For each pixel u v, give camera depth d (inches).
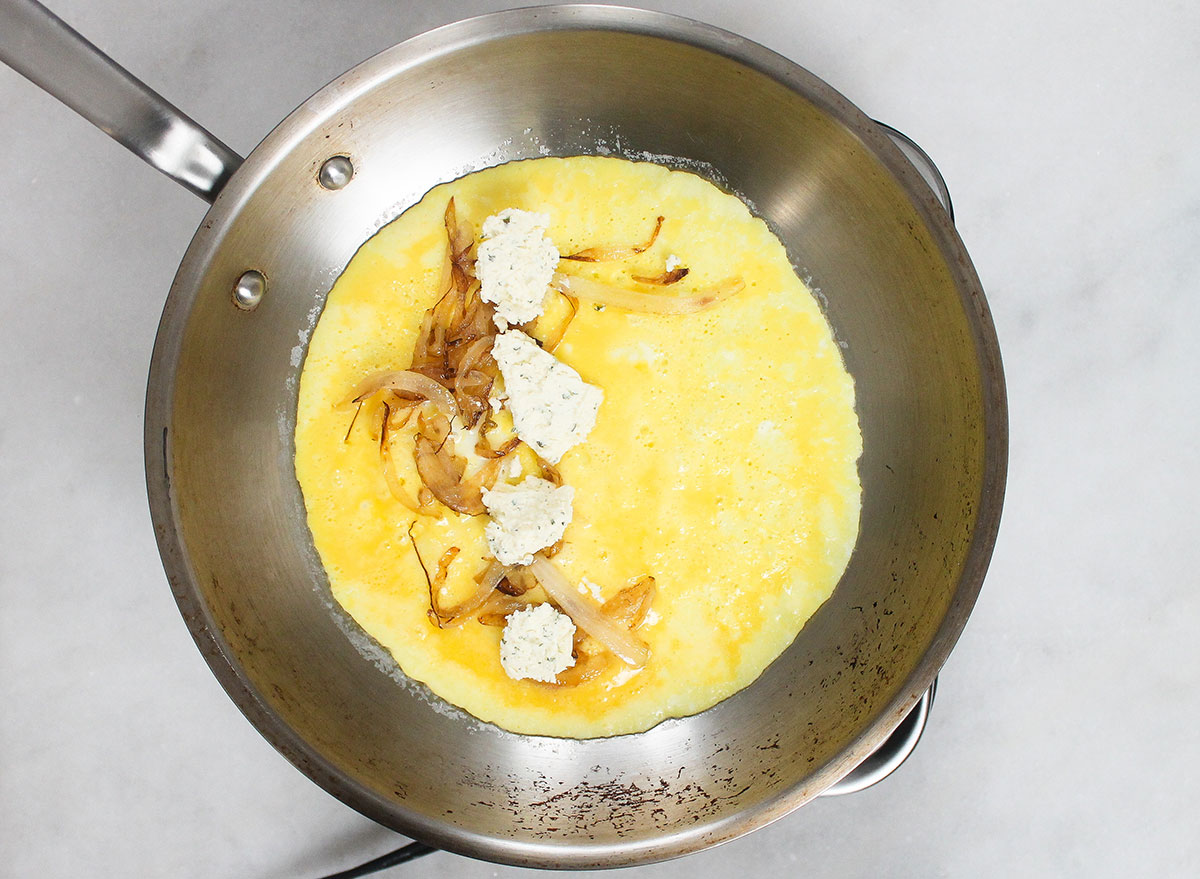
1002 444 19.8
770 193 22.0
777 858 23.3
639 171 22.1
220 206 20.0
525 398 20.9
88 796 23.4
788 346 21.9
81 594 23.4
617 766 21.6
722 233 22.0
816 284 22.1
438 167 22.0
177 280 19.9
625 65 21.0
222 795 23.4
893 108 23.7
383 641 21.5
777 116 21.0
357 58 23.6
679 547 21.7
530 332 21.7
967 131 23.6
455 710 21.6
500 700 21.5
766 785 21.1
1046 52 23.6
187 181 20.2
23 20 18.5
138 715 23.4
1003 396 19.7
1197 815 23.3
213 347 20.8
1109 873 23.4
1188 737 23.4
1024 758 23.4
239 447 21.5
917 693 19.6
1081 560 23.5
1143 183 23.6
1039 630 23.5
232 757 23.4
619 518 21.6
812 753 21.1
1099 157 23.6
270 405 21.9
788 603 21.7
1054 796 23.4
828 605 21.8
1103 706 23.4
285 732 20.1
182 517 20.0
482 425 21.4
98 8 23.6
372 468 21.7
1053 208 23.6
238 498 21.3
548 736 21.6
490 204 22.0
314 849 23.4
